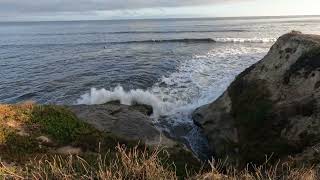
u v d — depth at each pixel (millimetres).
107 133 11758
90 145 10656
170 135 18266
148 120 14352
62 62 44406
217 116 17219
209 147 16219
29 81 32938
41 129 10859
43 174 7039
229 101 17297
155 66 36312
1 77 35594
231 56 39062
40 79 33562
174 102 22875
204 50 49500
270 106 14328
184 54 45188
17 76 35844
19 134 10242
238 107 16078
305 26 116375
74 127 11305
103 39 86312
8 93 28969
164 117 20906
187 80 28031
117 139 11445
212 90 24516
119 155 9734
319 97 12906
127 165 7219
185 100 23172
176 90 25469
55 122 11305
